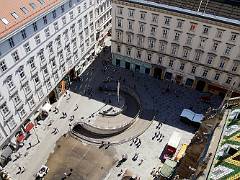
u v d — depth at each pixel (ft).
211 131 140.05
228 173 103.04
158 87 281.74
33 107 233.35
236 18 223.30
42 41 220.43
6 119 205.05
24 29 198.49
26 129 232.32
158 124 247.50
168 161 194.90
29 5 203.31
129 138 237.04
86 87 281.33
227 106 140.56
